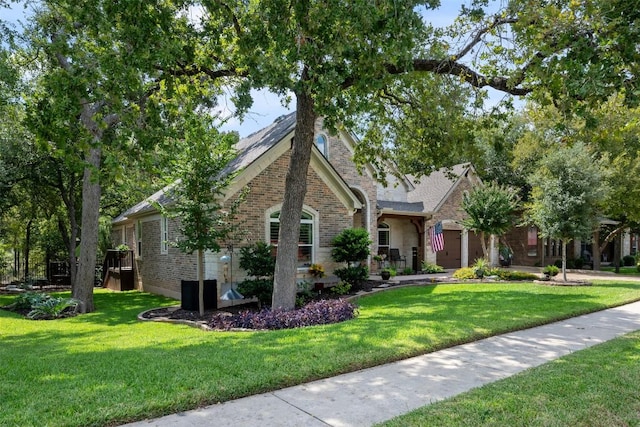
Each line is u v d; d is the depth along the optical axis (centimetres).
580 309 1010
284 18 798
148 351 657
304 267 1500
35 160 1930
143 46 787
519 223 2711
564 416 403
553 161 1716
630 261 3231
